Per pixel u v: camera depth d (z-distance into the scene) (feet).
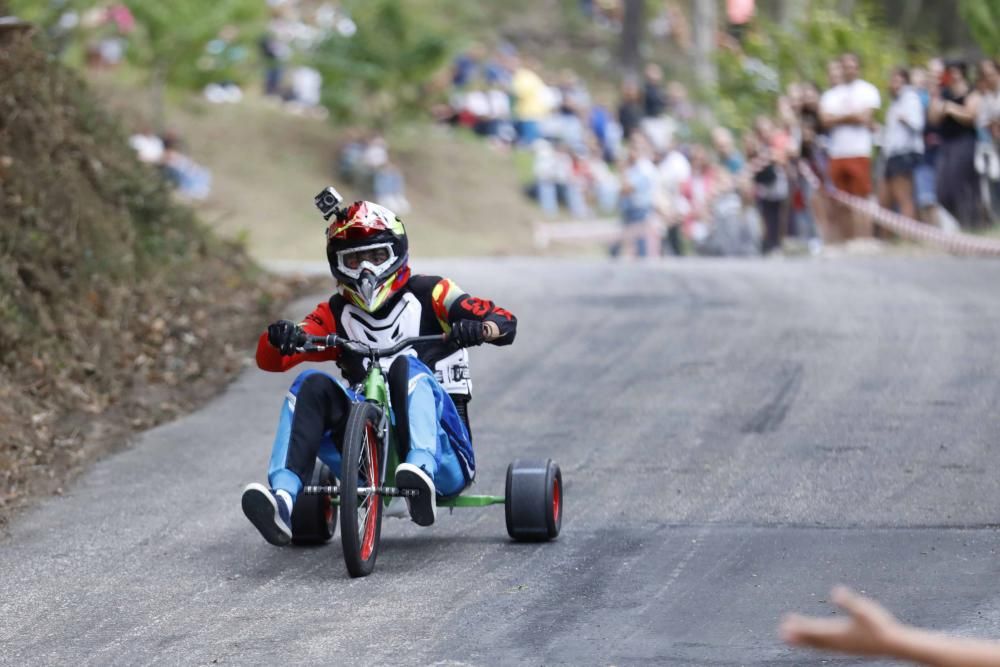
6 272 117.29
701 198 265.95
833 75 223.10
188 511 88.28
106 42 338.54
